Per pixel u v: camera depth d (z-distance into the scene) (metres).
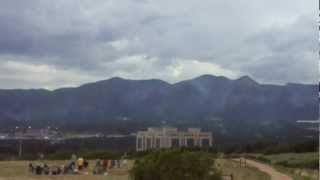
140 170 39.00
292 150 127.69
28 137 188.38
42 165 68.94
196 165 38.59
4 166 72.94
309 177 65.06
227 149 140.75
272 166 89.12
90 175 61.41
